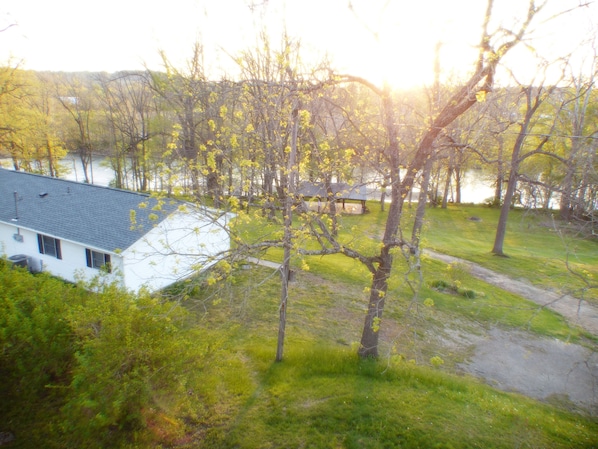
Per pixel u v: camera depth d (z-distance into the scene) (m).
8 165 48.94
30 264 18.86
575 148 11.77
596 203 10.58
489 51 7.89
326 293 17.64
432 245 27.56
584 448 8.37
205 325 13.92
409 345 13.70
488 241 30.48
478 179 51.81
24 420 7.59
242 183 9.24
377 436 8.13
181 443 7.77
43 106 45.28
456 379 11.27
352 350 11.66
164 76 25.14
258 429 8.25
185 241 17.66
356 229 11.38
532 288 20.39
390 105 9.61
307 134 10.67
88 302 7.82
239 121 10.45
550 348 14.52
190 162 8.55
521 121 21.30
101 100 46.03
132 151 41.09
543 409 10.42
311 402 9.23
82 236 16.78
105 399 6.45
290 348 12.26
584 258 26.00
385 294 9.97
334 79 9.39
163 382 7.16
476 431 8.46
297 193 9.92
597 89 21.98
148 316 7.53
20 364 7.49
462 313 16.80
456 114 8.90
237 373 10.35
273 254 22.39
